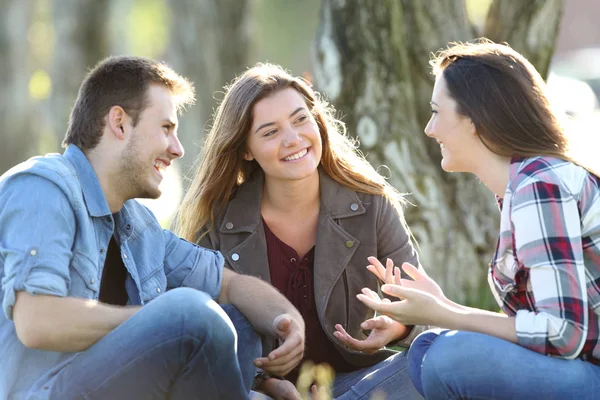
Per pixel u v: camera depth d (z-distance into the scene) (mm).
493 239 12711
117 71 7449
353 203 8938
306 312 8867
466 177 12641
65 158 7418
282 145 8586
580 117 36125
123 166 7461
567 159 7062
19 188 7082
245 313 8039
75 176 7328
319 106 9008
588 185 6957
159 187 7672
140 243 7965
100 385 6750
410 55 12664
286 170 8617
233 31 27141
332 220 8875
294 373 8781
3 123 34406
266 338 8438
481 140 7297
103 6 30938
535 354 6812
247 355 7945
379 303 7242
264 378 8094
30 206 6992
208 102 26938
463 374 6844
